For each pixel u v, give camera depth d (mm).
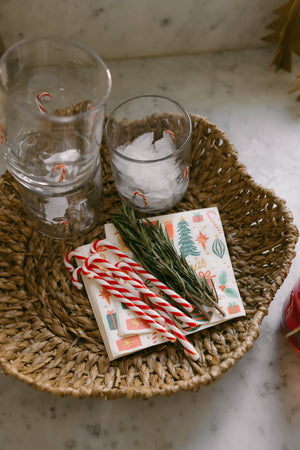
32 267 605
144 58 769
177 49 764
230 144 634
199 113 737
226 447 566
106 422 572
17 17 688
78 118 491
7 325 571
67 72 550
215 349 564
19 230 622
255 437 570
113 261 595
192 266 597
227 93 751
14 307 582
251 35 757
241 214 630
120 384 541
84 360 562
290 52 732
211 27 736
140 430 570
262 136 727
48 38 520
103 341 567
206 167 654
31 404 577
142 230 584
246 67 768
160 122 627
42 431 566
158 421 574
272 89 756
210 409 580
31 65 537
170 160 574
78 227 610
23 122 509
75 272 584
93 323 580
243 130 729
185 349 559
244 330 573
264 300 567
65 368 552
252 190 621
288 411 583
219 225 613
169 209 637
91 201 597
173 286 586
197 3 700
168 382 540
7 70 514
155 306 582
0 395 580
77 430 568
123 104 598
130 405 579
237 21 732
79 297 594
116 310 569
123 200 628
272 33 725
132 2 688
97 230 629
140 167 576
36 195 568
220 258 601
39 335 569
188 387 525
